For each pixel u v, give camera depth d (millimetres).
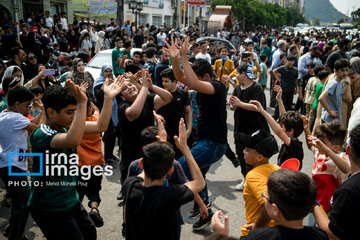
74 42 15414
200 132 3715
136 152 3717
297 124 3125
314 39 20688
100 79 5473
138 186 2078
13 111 3359
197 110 5629
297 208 1643
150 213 1985
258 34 29562
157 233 1996
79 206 2684
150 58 7664
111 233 3732
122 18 22172
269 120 3297
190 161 2207
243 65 4168
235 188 4918
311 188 1667
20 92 3291
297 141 3193
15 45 9922
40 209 2449
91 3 22797
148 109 3793
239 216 4137
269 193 1757
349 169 2588
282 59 8969
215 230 1838
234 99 3713
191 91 5633
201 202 2750
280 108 3994
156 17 33250
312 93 7230
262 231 1685
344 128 2908
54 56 11258
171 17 35500
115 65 8672
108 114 2564
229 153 5359
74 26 16234
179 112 4211
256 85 4152
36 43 10805
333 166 2768
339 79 5344
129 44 8523
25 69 6746
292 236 1627
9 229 3439
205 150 3613
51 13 20141
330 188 2805
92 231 2781
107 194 4637
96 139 3791
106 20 23391
